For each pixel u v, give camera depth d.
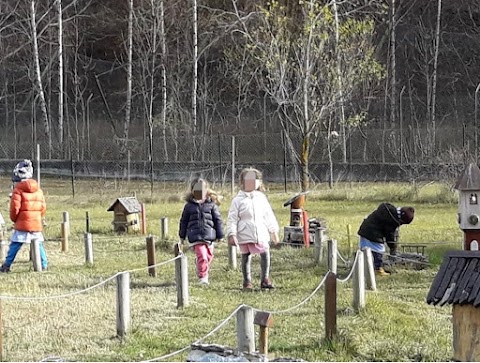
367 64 33.34
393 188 29.39
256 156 41.34
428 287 12.76
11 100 53.66
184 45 50.91
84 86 54.69
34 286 12.69
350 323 9.82
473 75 49.12
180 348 8.74
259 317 7.48
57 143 45.19
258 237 12.53
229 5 48.56
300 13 36.75
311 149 38.47
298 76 32.31
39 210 14.84
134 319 10.21
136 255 16.67
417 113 46.75
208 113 48.78
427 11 52.25
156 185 34.75
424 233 18.89
